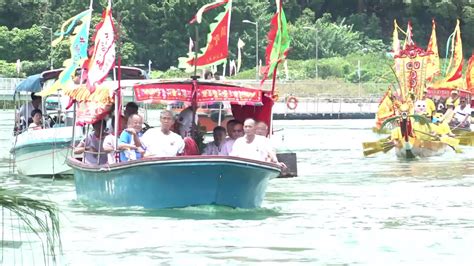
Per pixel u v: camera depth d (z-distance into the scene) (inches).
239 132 879.1
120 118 920.3
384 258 687.1
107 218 829.8
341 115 3287.4
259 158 845.8
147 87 856.3
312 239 751.1
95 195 902.4
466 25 4926.2
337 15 5241.1
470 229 799.7
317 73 4244.6
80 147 965.8
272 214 869.8
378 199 986.7
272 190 1070.4
